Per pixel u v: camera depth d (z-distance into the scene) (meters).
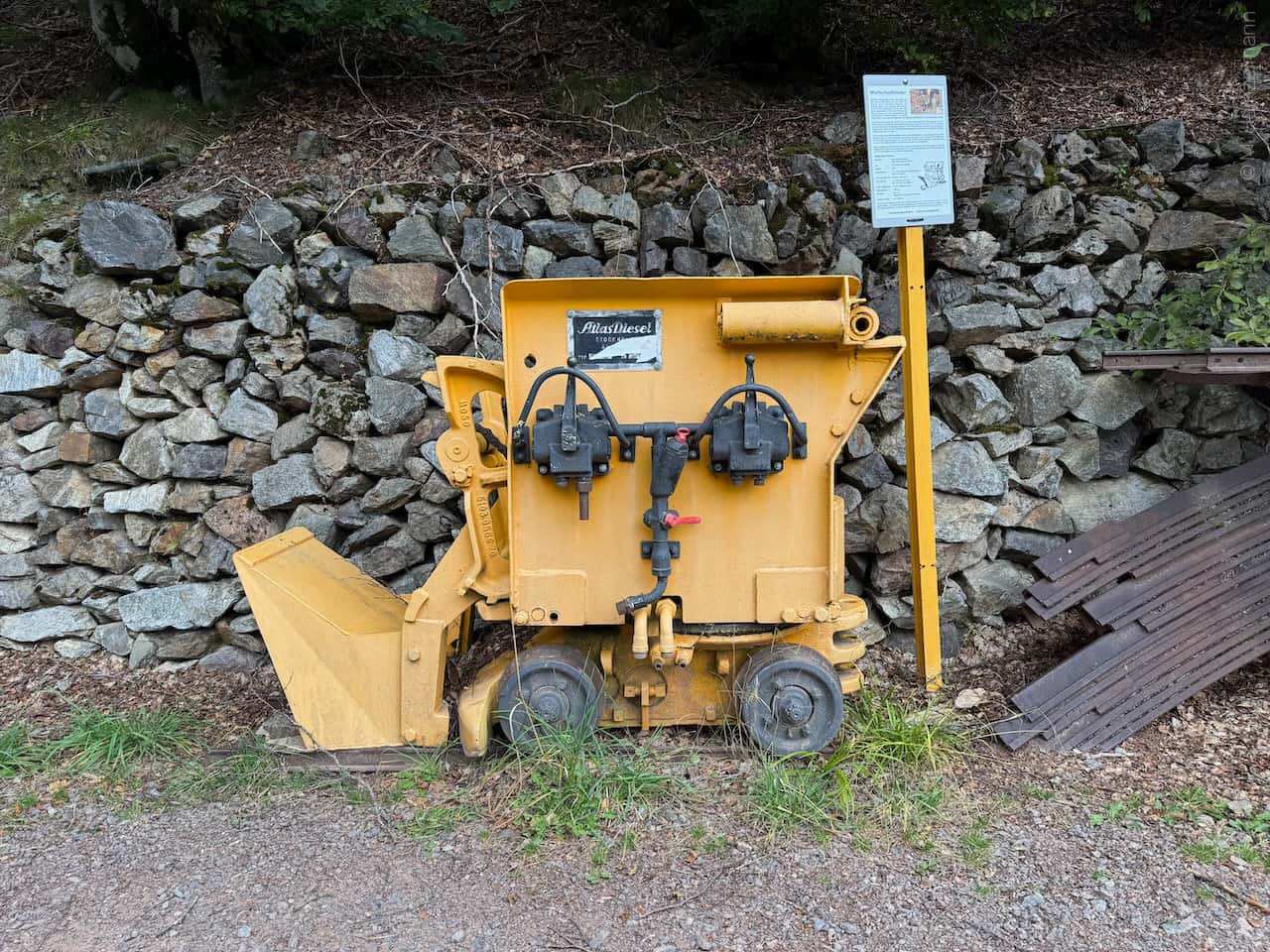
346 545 4.31
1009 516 4.29
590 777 3.14
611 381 3.17
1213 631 3.70
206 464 4.34
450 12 6.11
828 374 3.17
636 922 2.57
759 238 4.36
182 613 4.34
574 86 5.12
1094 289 4.36
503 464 3.49
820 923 2.54
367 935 2.54
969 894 2.65
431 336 4.32
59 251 4.42
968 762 3.38
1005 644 4.25
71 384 4.37
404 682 3.35
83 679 4.29
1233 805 3.05
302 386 4.31
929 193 3.65
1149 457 4.34
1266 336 3.79
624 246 4.37
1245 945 2.44
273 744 3.50
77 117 5.21
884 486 4.21
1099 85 5.12
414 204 4.38
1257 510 3.97
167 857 2.92
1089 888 2.68
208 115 5.19
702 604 3.24
